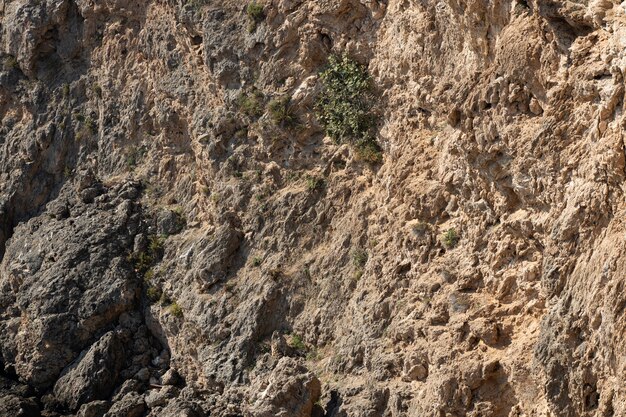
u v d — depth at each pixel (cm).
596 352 1656
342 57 2511
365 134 2464
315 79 2580
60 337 2816
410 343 2203
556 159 1791
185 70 2919
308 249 2570
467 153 2016
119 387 2725
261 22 2666
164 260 2862
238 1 2762
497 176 1972
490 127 1936
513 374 1917
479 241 2078
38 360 2823
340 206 2533
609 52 1644
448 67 2159
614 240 1616
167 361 2772
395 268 2286
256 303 2562
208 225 2809
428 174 2242
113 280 2850
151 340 2827
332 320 2447
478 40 1980
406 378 2173
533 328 1947
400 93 2362
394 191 2323
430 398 2042
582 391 1683
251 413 2325
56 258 2942
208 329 2617
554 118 1783
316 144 2603
